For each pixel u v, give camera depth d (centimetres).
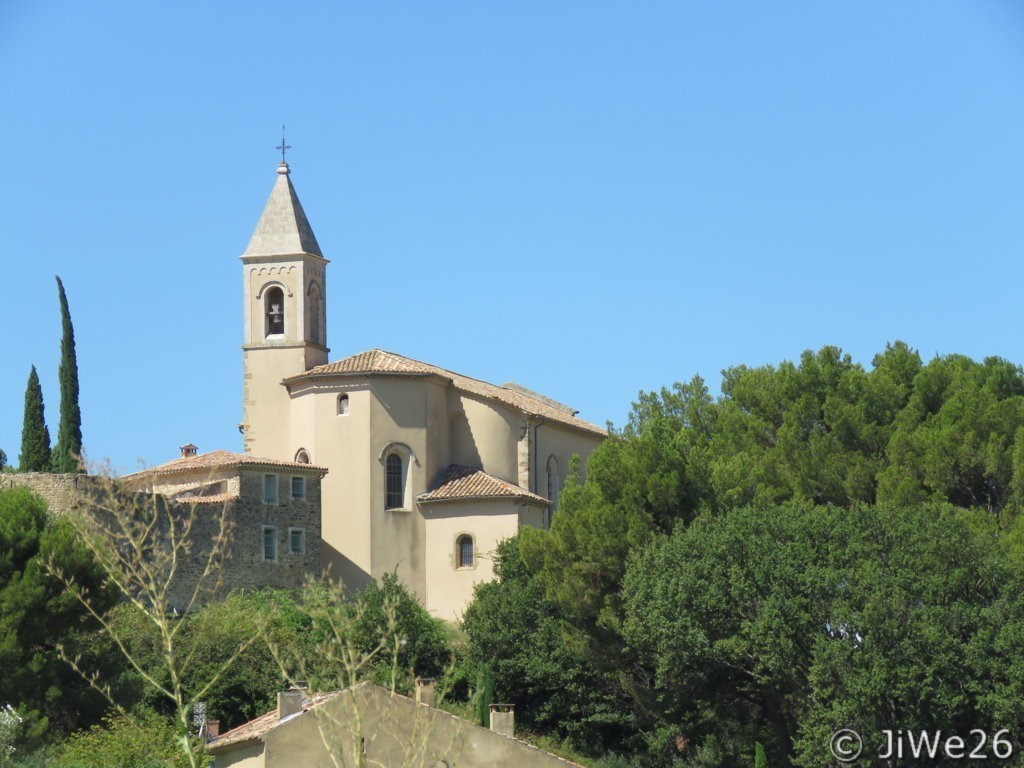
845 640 6500
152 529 8212
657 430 8338
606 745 7975
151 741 5544
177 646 7031
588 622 7806
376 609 7969
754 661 6925
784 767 7006
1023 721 6334
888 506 7200
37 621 6675
